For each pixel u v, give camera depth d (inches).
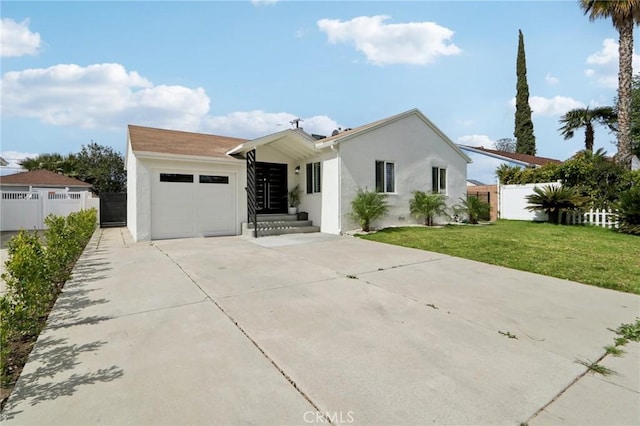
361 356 114.4
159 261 277.6
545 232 445.4
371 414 84.0
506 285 205.5
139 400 89.7
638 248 319.3
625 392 94.1
